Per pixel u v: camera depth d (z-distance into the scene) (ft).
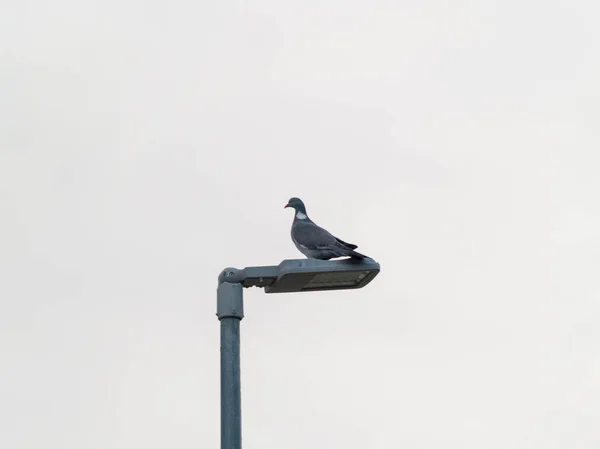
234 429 30.50
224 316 31.96
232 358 31.48
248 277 32.50
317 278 32.89
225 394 30.94
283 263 32.32
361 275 32.96
